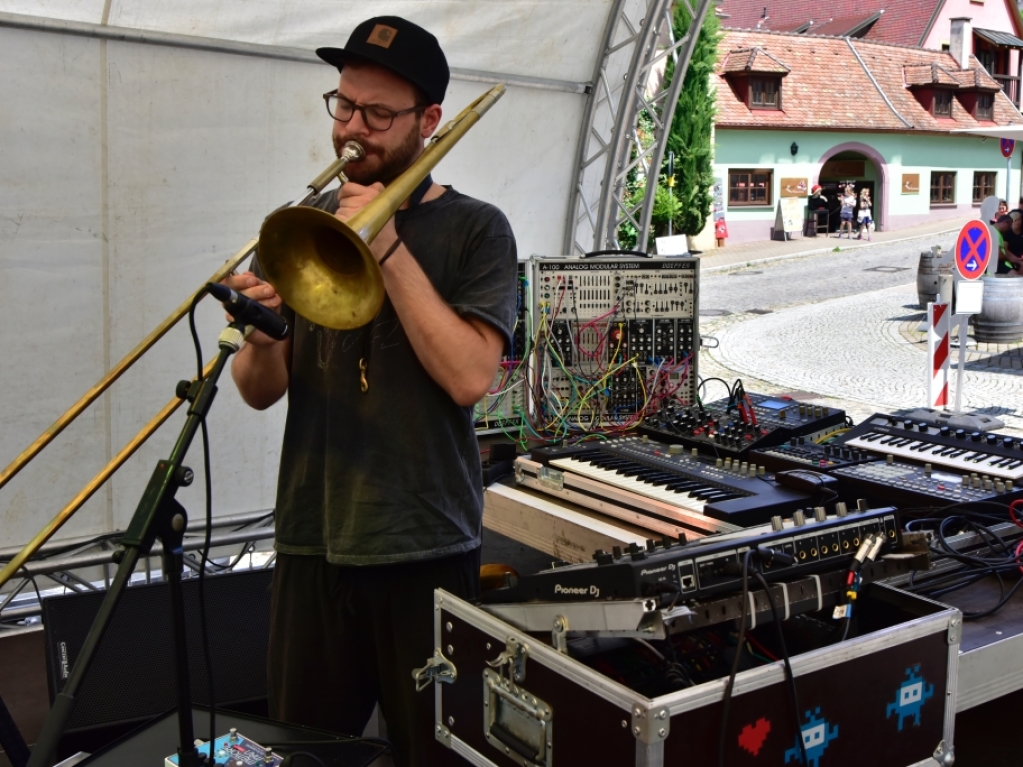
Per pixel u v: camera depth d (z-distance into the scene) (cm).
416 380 185
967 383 881
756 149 2234
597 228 515
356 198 159
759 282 1697
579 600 155
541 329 338
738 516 228
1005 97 2742
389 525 183
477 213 191
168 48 357
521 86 457
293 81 388
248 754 168
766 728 149
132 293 370
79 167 350
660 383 348
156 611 283
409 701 189
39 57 335
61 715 126
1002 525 232
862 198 2303
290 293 162
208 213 381
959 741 224
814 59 2406
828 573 162
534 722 161
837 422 302
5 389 351
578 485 270
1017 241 1127
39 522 364
